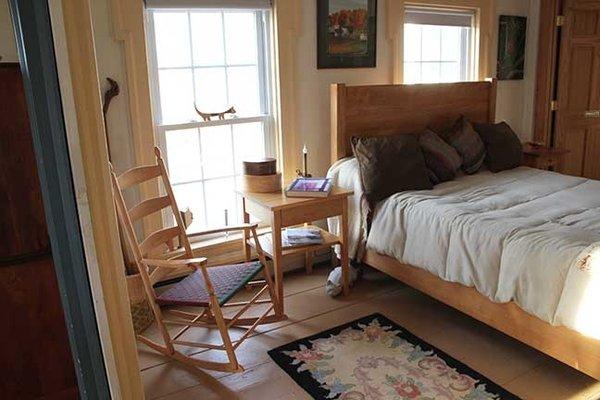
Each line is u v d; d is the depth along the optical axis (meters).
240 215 3.27
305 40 3.20
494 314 2.27
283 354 2.40
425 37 3.86
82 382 0.99
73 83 0.85
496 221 2.31
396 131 3.54
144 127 2.75
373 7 3.42
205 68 2.99
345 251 2.95
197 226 3.14
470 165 3.46
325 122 3.40
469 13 3.98
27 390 1.83
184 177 3.04
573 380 2.16
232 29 3.03
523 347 2.43
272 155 3.30
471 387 2.11
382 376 2.21
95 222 0.92
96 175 0.90
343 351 2.42
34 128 0.88
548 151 4.14
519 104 4.52
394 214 2.75
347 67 3.40
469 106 3.92
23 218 1.71
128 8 2.59
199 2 2.76
